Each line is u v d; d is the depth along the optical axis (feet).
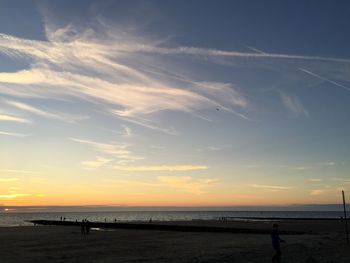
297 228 265.34
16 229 246.47
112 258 88.07
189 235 184.14
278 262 71.15
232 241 141.18
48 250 107.55
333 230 238.89
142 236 172.04
